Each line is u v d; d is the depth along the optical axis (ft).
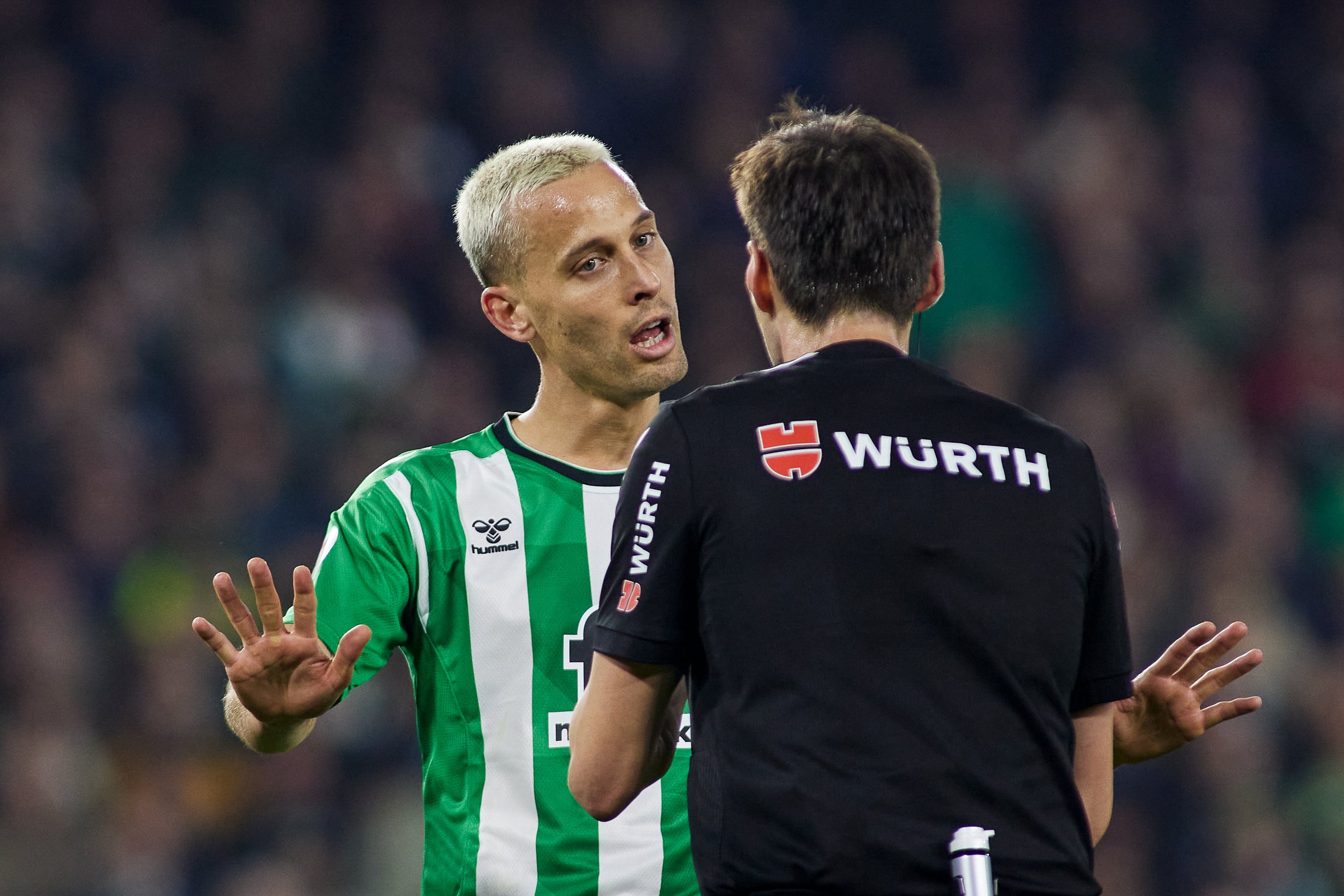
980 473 24.95
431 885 33.47
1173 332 123.03
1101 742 26.40
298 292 112.06
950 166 126.72
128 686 92.38
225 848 86.48
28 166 112.47
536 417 34.88
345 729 89.15
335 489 103.60
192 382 106.32
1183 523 111.45
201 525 99.45
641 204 33.76
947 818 23.45
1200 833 92.99
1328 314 127.24
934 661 23.99
